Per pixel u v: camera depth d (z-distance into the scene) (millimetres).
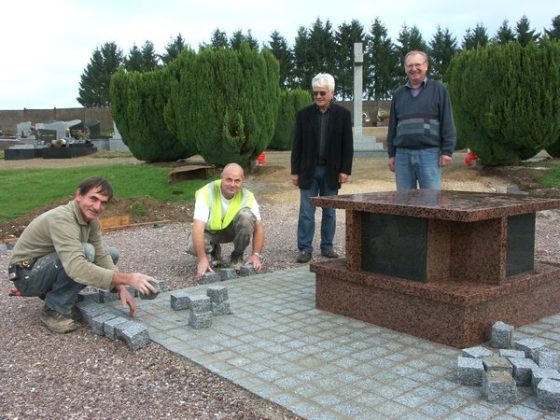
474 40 66188
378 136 31609
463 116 13250
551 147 15898
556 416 2984
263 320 4688
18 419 3129
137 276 4312
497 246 4152
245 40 13148
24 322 4777
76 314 4820
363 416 3018
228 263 6762
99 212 4480
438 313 4082
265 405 3209
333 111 6988
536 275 4426
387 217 4461
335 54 67938
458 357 3572
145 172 14117
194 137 13453
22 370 3787
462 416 2996
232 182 6000
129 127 16125
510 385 3133
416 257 4297
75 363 3893
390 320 4410
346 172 7070
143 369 3768
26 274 4445
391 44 67688
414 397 3236
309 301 5227
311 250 7215
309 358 3850
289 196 12258
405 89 6359
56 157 24719
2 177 14180
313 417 3016
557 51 12008
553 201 4500
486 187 12266
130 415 3158
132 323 4293
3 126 50844
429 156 6238
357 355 3889
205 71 12867
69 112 50375
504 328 3896
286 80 66500
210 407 3229
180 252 7883
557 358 3467
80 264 4234
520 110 12211
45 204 11102
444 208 3912
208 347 4078
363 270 4684
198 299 4539
